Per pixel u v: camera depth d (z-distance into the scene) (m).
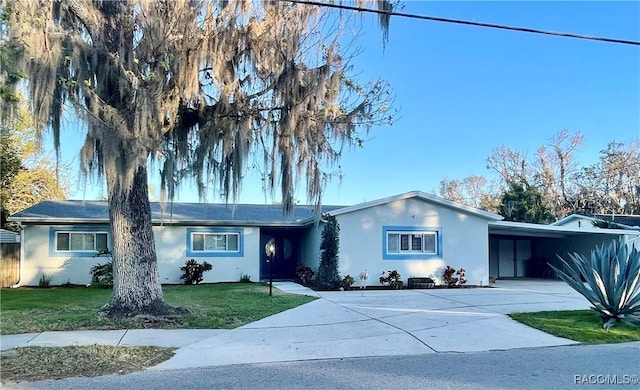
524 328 8.48
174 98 8.33
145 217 9.53
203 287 15.22
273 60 8.66
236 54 8.62
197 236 17.09
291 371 5.73
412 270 15.98
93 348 6.70
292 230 20.52
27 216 15.68
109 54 7.88
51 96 7.24
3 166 19.81
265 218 18.06
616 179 35.34
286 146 9.18
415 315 9.77
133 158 7.71
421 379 5.34
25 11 6.73
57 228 16.11
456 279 16.08
